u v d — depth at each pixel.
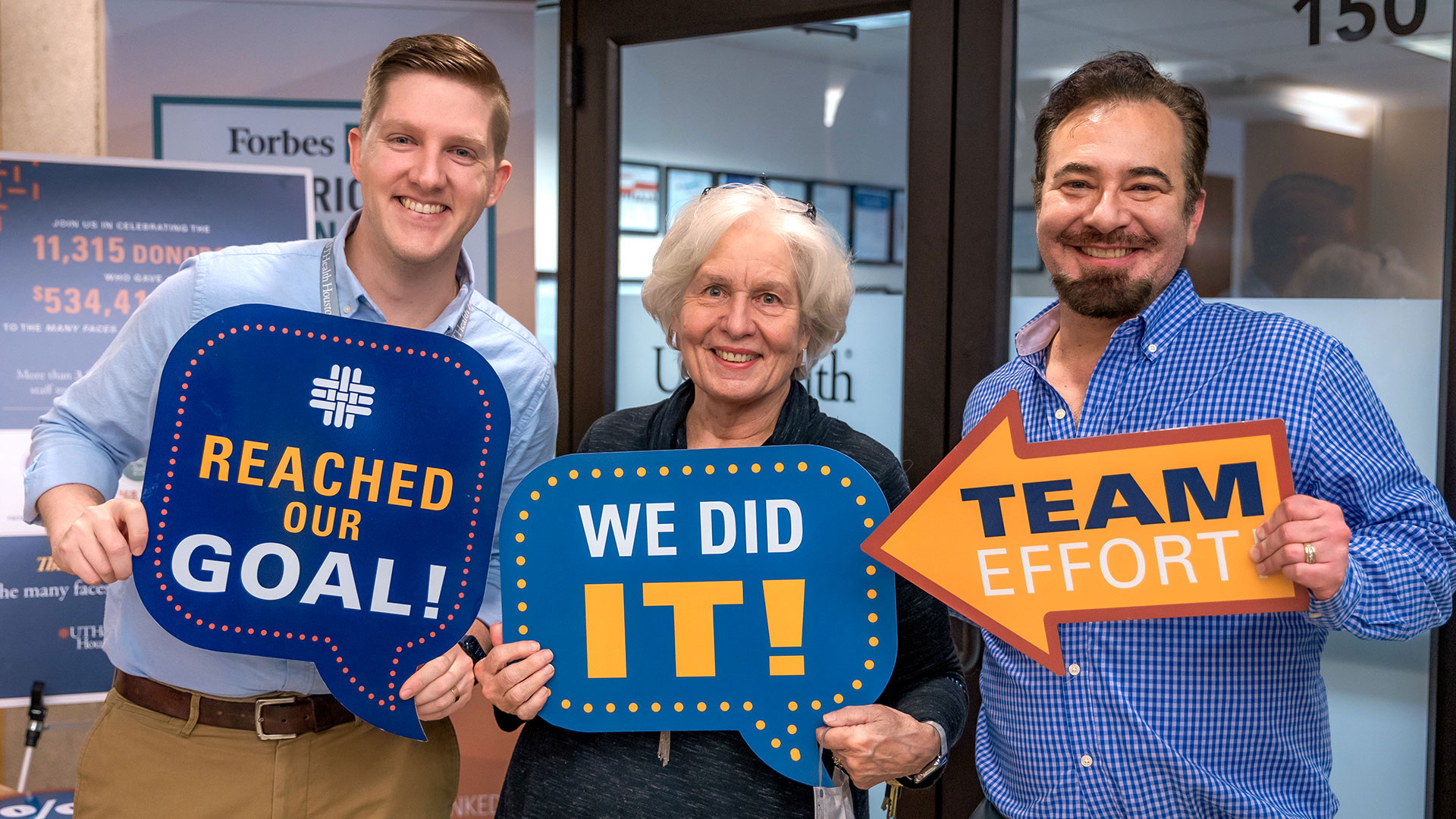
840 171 3.89
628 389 2.82
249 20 2.67
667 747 1.19
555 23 3.56
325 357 1.26
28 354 2.30
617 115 2.75
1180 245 1.23
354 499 1.26
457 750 1.54
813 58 3.52
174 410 1.22
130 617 1.37
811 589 1.17
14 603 2.29
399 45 1.36
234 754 1.34
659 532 1.19
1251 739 1.17
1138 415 1.23
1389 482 1.15
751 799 1.17
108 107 2.66
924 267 2.35
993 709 1.33
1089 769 1.21
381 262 1.40
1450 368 1.87
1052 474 1.13
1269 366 1.17
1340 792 2.04
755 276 1.19
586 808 1.18
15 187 2.30
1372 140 1.96
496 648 1.19
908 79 2.35
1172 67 2.15
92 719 2.79
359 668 1.25
